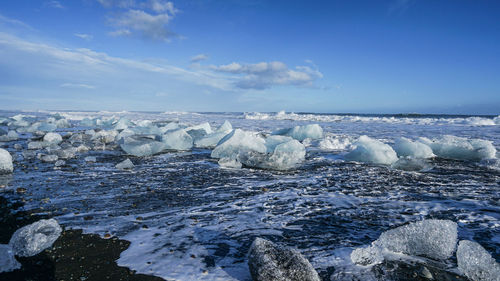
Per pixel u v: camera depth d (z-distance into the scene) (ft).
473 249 5.95
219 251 6.69
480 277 5.57
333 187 12.60
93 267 5.93
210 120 75.82
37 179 13.19
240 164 17.11
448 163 18.83
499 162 17.33
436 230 6.61
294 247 6.96
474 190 12.19
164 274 5.71
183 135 24.73
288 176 14.76
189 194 11.34
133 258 6.31
